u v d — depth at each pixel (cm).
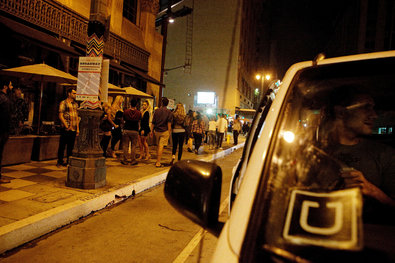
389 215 132
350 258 90
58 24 955
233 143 2012
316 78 164
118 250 350
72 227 417
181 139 912
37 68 738
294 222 102
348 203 104
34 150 792
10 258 322
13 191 503
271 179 115
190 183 133
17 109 774
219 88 4325
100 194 514
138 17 1514
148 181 664
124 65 1340
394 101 198
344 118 162
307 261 89
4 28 696
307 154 125
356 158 167
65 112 710
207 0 4441
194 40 4456
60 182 580
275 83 224
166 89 4519
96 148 559
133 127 838
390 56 169
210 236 401
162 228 425
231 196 200
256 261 93
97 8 552
